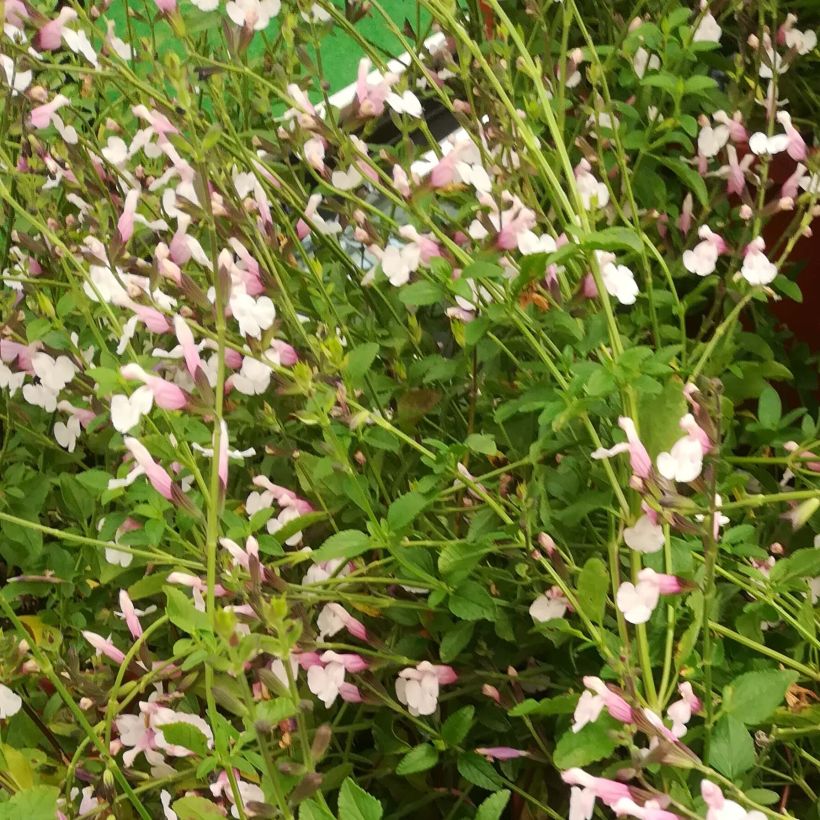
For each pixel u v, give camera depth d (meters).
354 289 0.66
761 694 0.45
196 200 0.54
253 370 0.53
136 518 0.57
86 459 0.71
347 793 0.44
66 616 0.62
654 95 0.71
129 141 0.68
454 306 0.57
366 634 0.53
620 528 0.49
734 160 0.61
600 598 0.45
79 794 0.51
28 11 0.56
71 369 0.59
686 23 0.71
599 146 0.61
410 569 0.52
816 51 0.70
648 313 0.63
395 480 0.59
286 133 0.58
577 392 0.49
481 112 0.60
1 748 0.48
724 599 0.53
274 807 0.43
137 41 0.73
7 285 0.65
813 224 0.73
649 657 0.48
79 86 0.71
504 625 0.54
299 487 0.61
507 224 0.52
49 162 0.61
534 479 0.54
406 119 0.61
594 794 0.43
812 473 0.57
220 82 0.66
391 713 0.55
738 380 0.60
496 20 0.66
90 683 0.51
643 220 0.62
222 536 0.54
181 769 0.53
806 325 0.78
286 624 0.42
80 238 0.61
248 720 0.41
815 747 0.54
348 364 0.53
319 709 0.57
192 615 0.46
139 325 0.57
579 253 0.49
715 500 0.45
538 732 0.54
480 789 0.57
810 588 0.52
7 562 0.67
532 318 0.53
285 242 0.59
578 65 0.69
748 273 0.56
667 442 0.47
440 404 0.62
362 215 0.59
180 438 0.48
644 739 0.47
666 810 0.43
